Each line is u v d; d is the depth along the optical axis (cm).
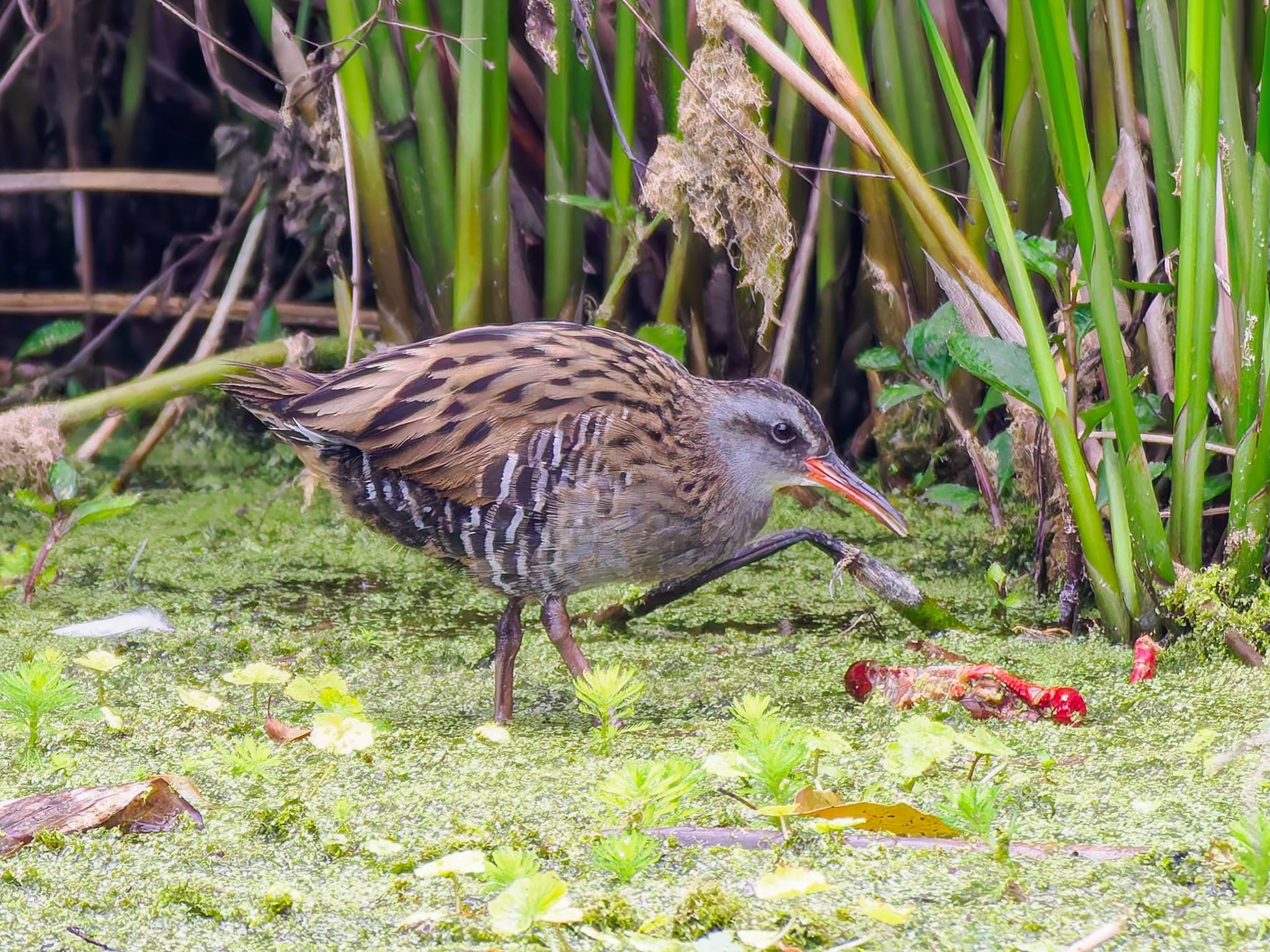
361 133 1062
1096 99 947
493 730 653
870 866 514
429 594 966
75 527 960
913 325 1037
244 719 707
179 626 884
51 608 923
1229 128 784
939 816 554
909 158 816
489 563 744
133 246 1359
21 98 1309
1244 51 890
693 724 703
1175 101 843
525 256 1167
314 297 1307
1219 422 884
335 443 749
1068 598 870
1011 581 949
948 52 1038
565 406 729
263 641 855
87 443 1162
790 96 1038
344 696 657
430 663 822
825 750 592
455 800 589
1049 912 480
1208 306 774
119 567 1012
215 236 1256
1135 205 914
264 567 1017
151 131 1348
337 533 1091
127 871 524
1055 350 890
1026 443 949
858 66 905
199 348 1197
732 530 779
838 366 1162
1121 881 501
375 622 897
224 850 541
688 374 785
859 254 1144
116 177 1250
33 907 496
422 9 1035
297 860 533
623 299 1146
